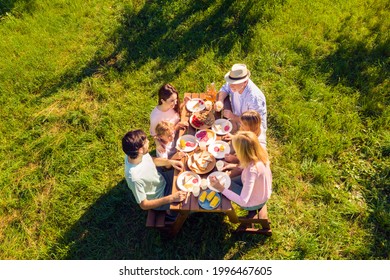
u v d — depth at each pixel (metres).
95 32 7.36
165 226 4.30
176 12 7.55
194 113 4.75
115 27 7.39
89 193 5.14
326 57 6.54
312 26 7.03
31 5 7.89
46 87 6.55
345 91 6.01
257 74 6.38
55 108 6.21
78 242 4.71
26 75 6.64
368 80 6.09
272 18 7.20
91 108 6.17
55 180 5.32
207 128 4.59
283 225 4.71
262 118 4.61
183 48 6.86
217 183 3.88
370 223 4.62
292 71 6.35
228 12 7.37
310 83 6.11
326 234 4.58
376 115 5.65
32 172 5.41
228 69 6.49
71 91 6.44
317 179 5.08
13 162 5.54
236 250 4.54
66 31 7.41
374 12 7.16
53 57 6.96
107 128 5.84
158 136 4.35
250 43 6.78
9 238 4.80
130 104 6.16
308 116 5.72
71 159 5.51
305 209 4.82
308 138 5.40
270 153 5.40
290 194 4.98
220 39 6.92
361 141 5.43
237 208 4.79
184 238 4.64
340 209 4.77
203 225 4.71
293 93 6.05
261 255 4.49
